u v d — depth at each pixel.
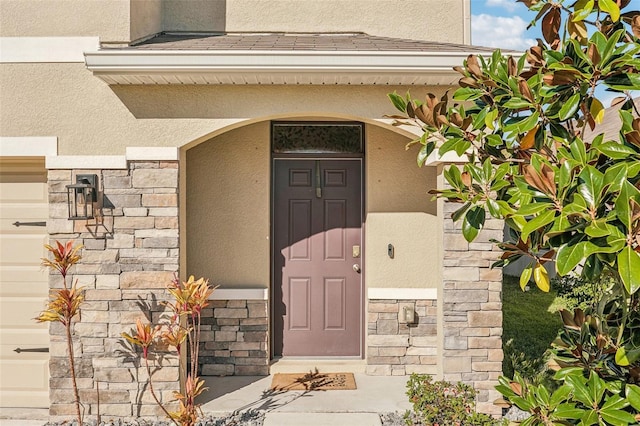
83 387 5.35
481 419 4.50
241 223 6.76
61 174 5.38
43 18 5.39
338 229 7.06
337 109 5.46
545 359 6.37
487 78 2.90
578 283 8.45
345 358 7.02
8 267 5.82
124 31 5.43
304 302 7.04
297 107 5.45
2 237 5.83
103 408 5.35
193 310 5.07
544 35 2.90
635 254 1.84
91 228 5.38
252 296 6.72
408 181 6.78
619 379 2.36
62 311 4.95
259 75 5.12
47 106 5.38
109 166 5.37
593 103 2.46
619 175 2.03
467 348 5.48
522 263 12.91
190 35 7.13
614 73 2.35
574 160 2.22
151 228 5.39
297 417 5.32
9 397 5.79
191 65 4.96
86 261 5.37
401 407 5.60
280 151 7.01
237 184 6.76
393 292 6.73
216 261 6.75
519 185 2.50
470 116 2.96
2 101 5.37
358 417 5.31
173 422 5.25
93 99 5.39
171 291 5.00
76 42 5.39
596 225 1.98
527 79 2.80
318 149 7.04
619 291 2.58
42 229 5.83
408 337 6.75
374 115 5.48
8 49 5.37
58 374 5.33
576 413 2.20
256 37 6.84
